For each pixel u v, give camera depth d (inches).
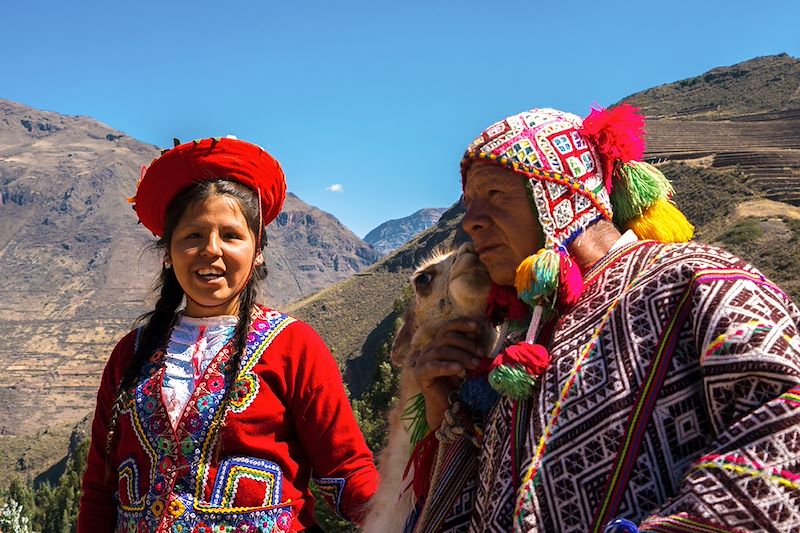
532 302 93.9
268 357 125.1
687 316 80.7
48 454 7322.8
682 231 101.2
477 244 100.7
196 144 128.3
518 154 95.8
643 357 81.4
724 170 3440.0
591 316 87.7
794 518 67.2
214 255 125.6
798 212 2596.0
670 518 71.3
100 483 132.2
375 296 5772.6
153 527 118.3
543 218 94.4
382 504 118.0
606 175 98.0
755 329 74.6
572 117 100.4
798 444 69.2
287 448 125.1
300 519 127.9
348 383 3681.1
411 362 115.0
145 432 122.4
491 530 86.4
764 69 7037.4
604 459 80.2
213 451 120.2
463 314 108.1
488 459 93.7
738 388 74.4
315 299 6171.3
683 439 78.6
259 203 132.2
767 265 2102.6
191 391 123.0
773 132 4490.7
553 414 83.8
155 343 129.0
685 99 6968.5
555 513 81.4
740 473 69.7
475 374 100.7
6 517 370.3
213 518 117.6
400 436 118.4
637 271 87.8
